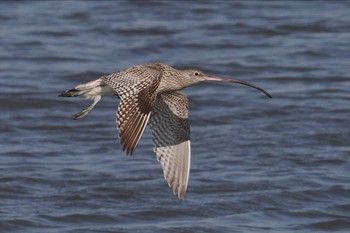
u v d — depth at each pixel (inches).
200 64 940.6
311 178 660.7
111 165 691.4
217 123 791.7
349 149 723.4
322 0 1154.0
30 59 950.4
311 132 759.7
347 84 888.9
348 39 1014.4
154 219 599.5
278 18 1079.6
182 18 1083.3
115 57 962.7
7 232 578.2
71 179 659.4
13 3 1122.0
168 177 432.5
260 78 906.1
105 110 826.2
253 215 602.5
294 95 856.9
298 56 966.4
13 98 842.2
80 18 1074.7
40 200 626.5
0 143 743.7
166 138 438.9
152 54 971.9
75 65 936.9
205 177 661.3
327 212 608.4
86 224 590.9
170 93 447.5
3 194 634.8
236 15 1093.1
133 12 1101.7
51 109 826.2
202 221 593.9
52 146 737.6
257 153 711.7
